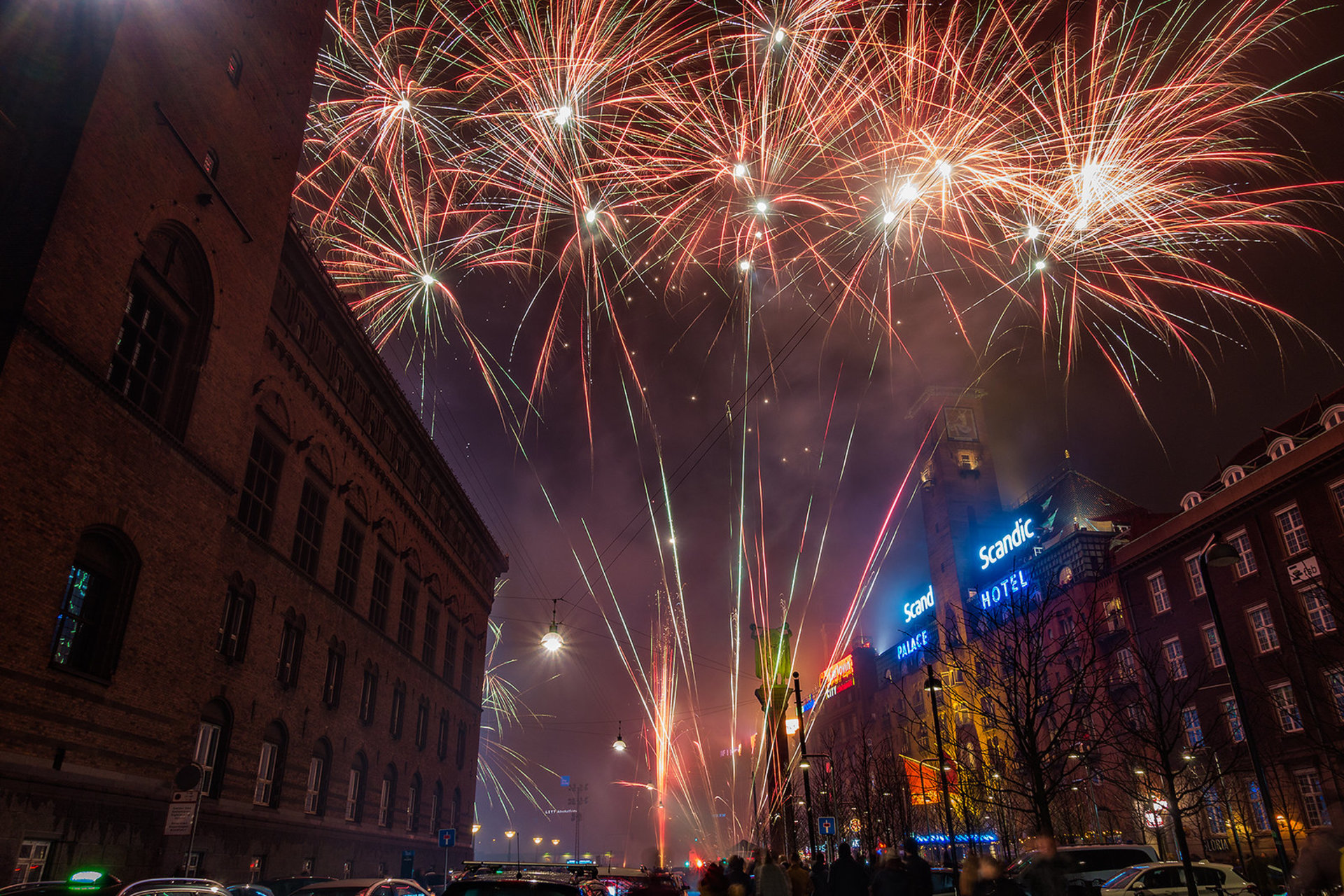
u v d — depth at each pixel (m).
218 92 22.62
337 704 31.62
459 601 50.22
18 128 17.47
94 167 17.77
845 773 63.34
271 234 25.31
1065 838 38.84
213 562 22.06
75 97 17.84
